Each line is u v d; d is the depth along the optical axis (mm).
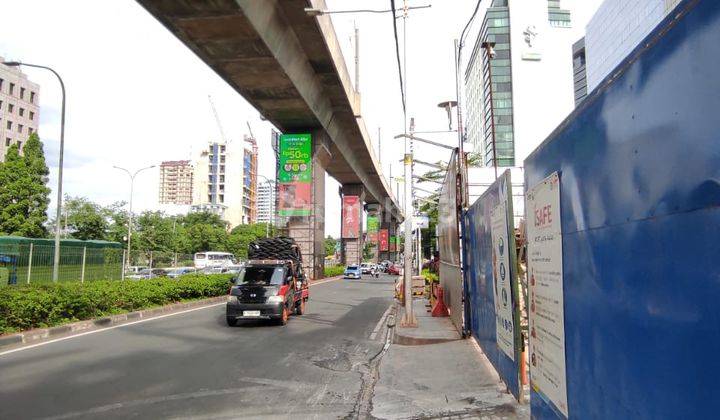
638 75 2668
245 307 14562
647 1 57406
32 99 94812
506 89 86125
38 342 11586
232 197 135250
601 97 3193
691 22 2158
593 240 3352
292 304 16375
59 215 22703
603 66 71375
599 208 3246
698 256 2131
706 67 2051
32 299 12648
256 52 25703
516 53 86812
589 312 3430
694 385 2164
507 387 6676
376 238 99375
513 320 6109
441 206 17641
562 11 91938
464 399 6680
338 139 48125
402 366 9062
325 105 39812
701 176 2098
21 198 50625
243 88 31531
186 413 6328
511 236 6004
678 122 2285
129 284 17891
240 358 9898
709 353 2053
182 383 7855
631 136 2766
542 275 4637
